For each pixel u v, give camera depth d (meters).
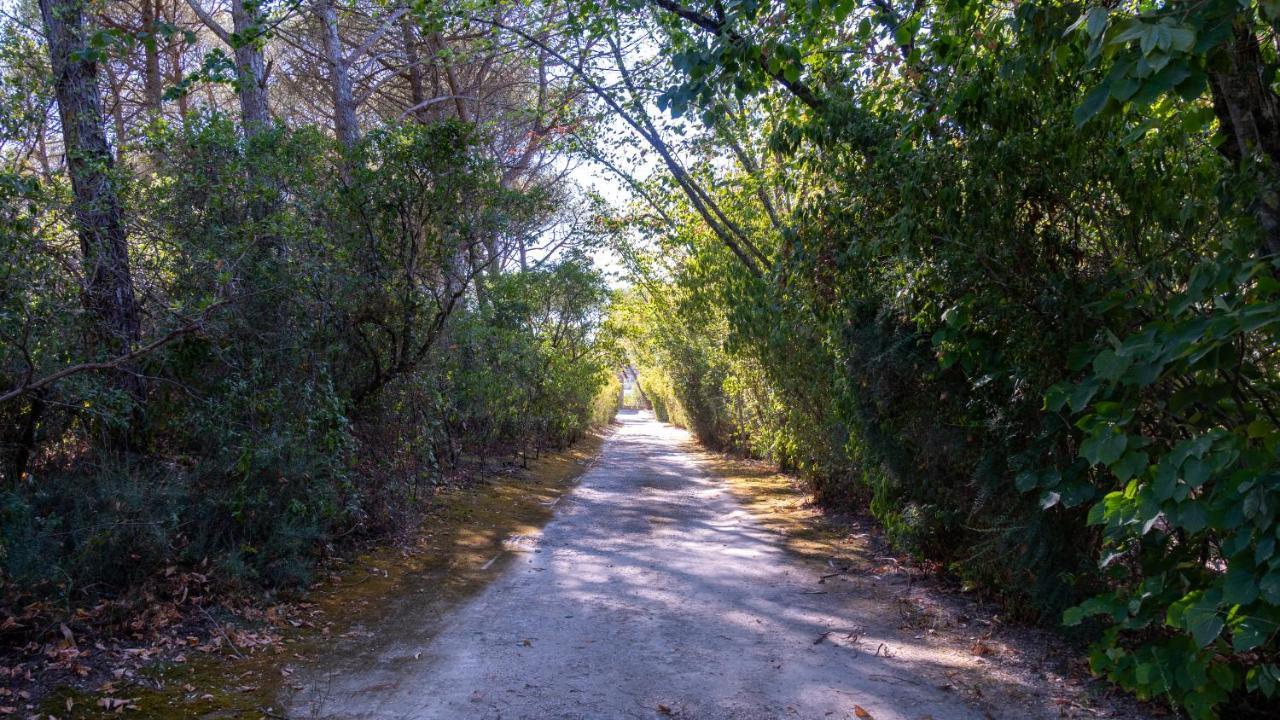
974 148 4.83
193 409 6.47
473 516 10.34
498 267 15.42
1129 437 3.45
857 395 7.17
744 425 18.36
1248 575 2.98
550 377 17.53
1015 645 5.27
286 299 6.90
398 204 8.07
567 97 13.20
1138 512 3.37
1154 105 4.50
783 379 11.13
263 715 4.04
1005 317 4.94
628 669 4.77
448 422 12.82
